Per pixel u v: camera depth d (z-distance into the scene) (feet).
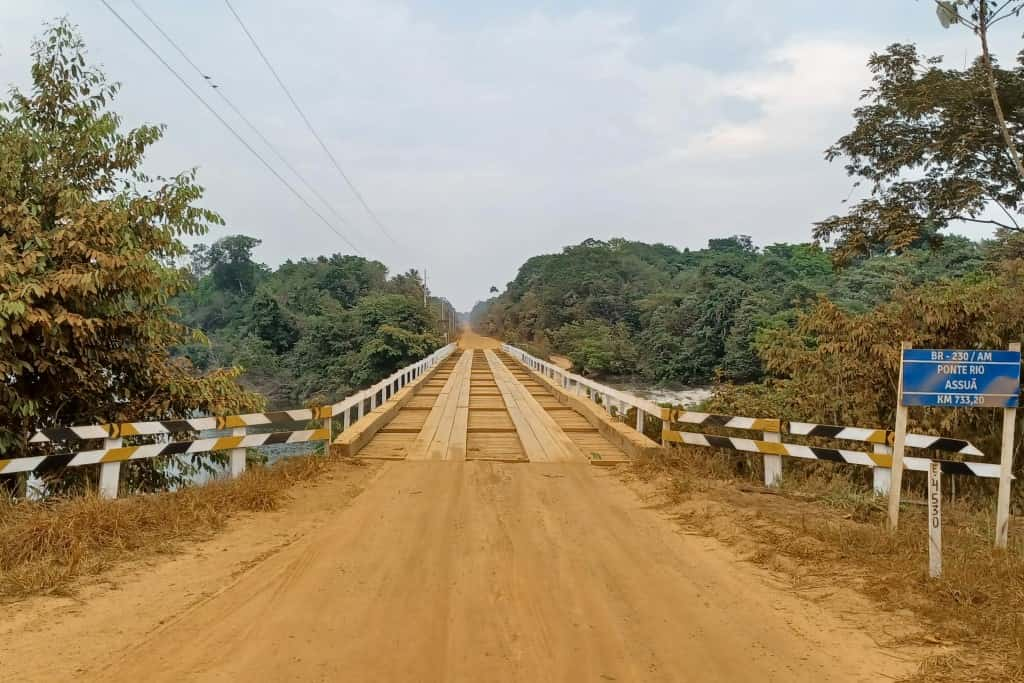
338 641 14.56
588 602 17.11
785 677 13.33
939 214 47.55
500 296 497.46
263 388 191.42
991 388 22.21
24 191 33.58
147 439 36.60
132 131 37.88
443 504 27.04
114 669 13.17
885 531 22.49
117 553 20.10
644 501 28.19
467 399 66.95
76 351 32.24
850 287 143.13
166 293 35.19
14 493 30.55
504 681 12.93
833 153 49.78
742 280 200.34
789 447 29.96
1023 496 34.12
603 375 217.15
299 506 26.45
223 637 14.70
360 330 192.13
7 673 12.94
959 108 44.21
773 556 20.81
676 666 13.71
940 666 13.65
